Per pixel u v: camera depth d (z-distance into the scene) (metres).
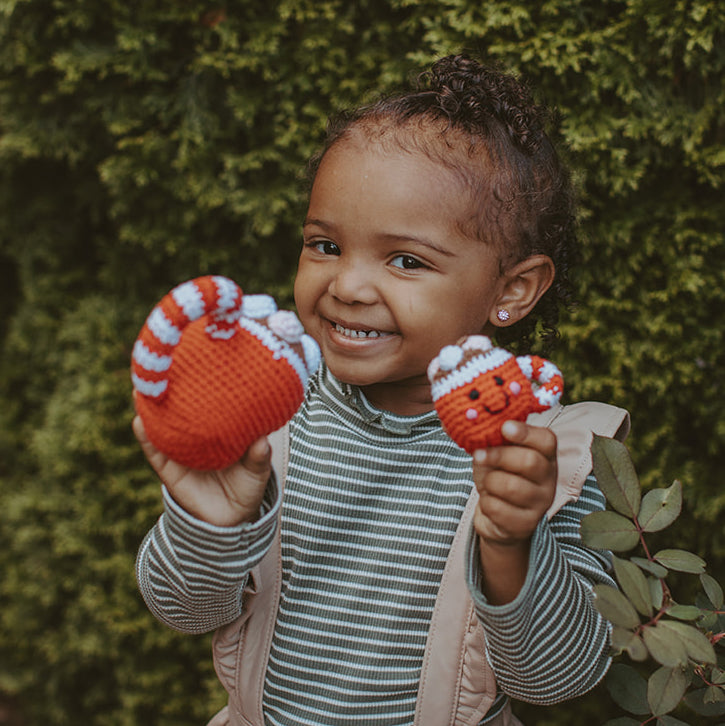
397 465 0.99
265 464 0.79
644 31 1.46
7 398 2.36
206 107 1.74
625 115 1.51
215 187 1.76
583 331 1.56
